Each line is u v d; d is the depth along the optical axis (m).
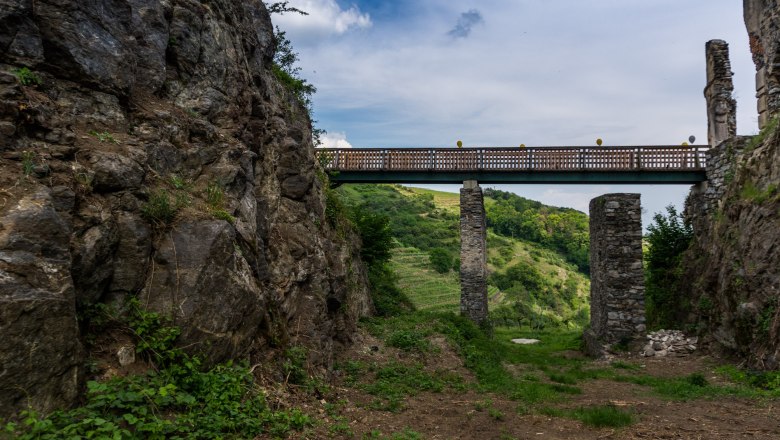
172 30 7.05
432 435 6.20
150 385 4.27
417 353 10.81
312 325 8.23
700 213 17.39
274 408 5.60
